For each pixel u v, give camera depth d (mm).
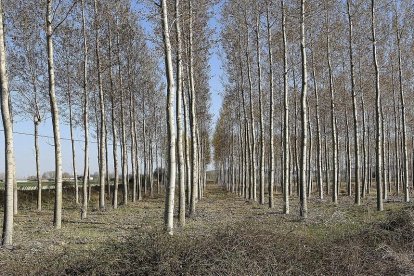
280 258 7391
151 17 12195
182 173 15320
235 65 26078
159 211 22141
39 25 18281
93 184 44031
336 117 29766
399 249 8664
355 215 16453
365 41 23062
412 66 26969
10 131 11320
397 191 32188
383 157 29469
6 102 11336
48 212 22469
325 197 29109
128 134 33781
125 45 24312
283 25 18906
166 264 6590
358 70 25234
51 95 14688
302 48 16766
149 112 34156
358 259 7820
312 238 8766
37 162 23688
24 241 11484
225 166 52375
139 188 32875
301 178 16344
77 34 20078
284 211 18781
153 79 30531
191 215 18234
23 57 20547
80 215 19891
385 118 32781
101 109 22500
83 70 20750
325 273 7508
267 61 24766
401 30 23109
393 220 10195
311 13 17625
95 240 11547
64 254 7258
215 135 54688
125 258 6840
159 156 42531
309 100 29969
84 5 19938
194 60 19828
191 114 18828
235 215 18547
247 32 23656
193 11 16406
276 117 32375
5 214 11023
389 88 27344
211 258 6859
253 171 28312
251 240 7441
